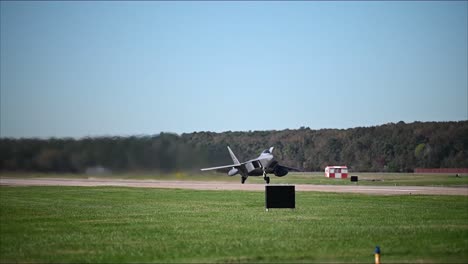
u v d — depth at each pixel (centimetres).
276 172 15675
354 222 5662
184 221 5841
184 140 17638
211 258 3778
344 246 4209
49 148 16612
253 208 7312
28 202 8456
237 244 4328
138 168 16638
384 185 13975
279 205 6988
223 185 14538
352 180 16112
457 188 12125
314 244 4300
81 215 6481
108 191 11306
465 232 4869
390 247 4141
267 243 4359
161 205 7881
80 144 16638
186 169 17050
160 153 16888
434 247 4125
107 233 4966
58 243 4412
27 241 4506
